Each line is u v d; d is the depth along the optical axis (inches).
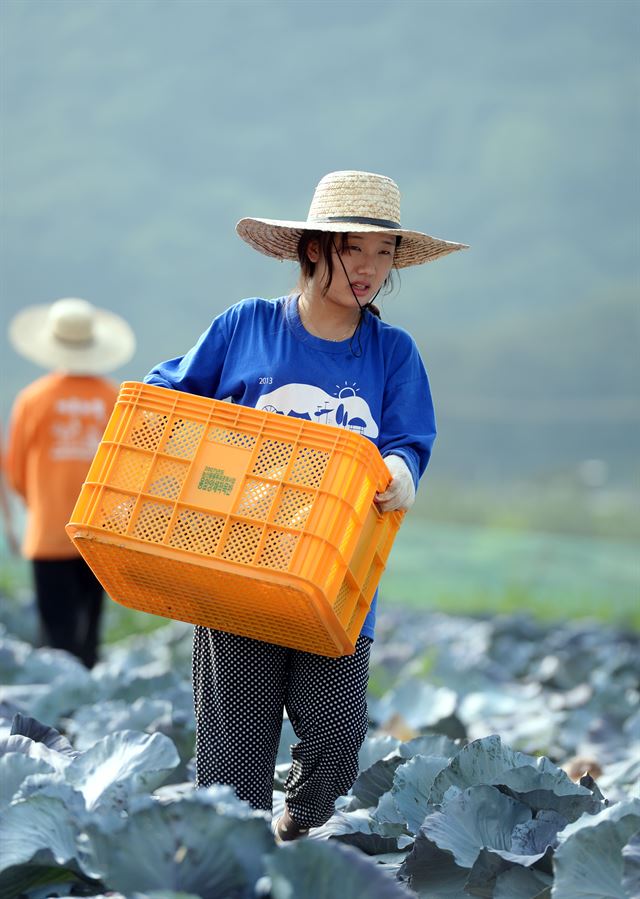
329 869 254.5
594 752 648.4
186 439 315.9
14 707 560.1
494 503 3932.1
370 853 356.5
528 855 315.3
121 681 605.3
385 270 350.0
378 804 379.9
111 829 277.9
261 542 304.0
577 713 693.3
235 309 359.9
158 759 325.4
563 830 316.5
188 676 705.6
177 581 321.4
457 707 737.0
